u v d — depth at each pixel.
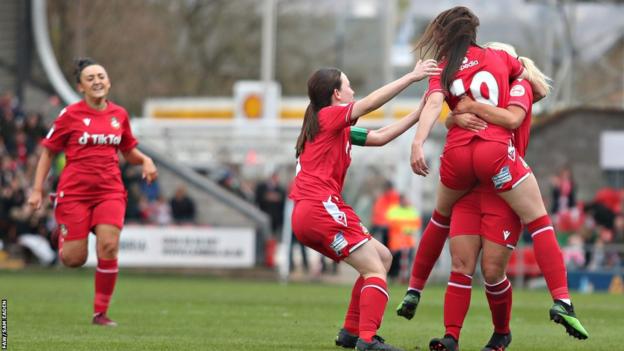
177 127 69.94
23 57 69.81
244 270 58.50
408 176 62.53
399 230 56.12
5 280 48.00
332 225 19.61
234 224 62.16
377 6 129.75
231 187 66.56
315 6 126.62
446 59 19.39
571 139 72.44
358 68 130.25
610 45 96.81
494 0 110.44
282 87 124.44
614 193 59.53
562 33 95.88
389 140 20.67
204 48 121.75
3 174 57.81
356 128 20.67
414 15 116.75
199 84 121.56
